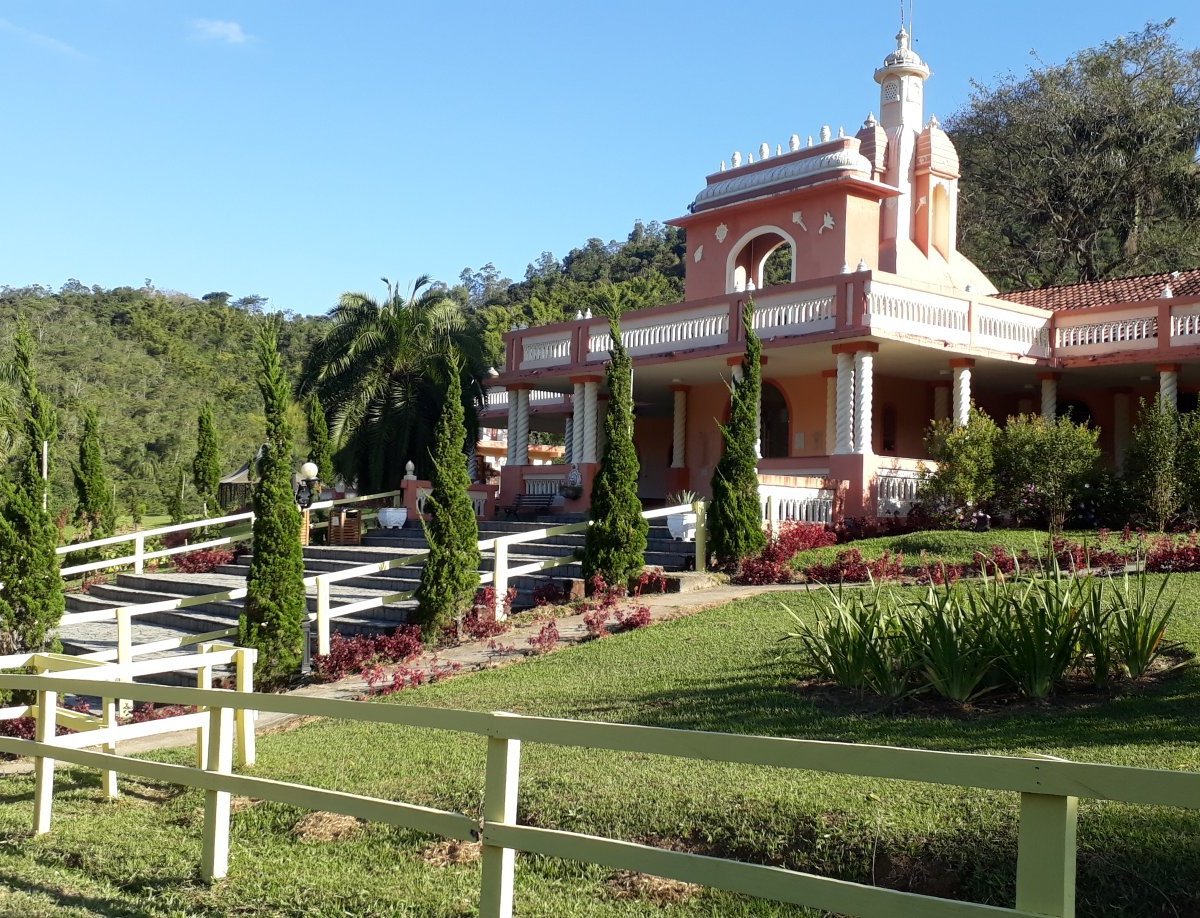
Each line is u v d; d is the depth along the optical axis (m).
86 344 71.94
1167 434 18.38
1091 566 15.16
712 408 28.02
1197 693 8.55
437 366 30.62
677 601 15.48
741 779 7.47
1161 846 5.75
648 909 5.91
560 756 8.60
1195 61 44.12
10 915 6.40
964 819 6.29
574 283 75.12
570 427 35.91
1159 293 24.03
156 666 9.12
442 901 6.23
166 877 6.98
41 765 8.19
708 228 27.22
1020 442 19.28
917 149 28.62
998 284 48.47
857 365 20.98
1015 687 9.02
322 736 10.58
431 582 15.12
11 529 13.66
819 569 16.28
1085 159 43.94
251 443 62.75
